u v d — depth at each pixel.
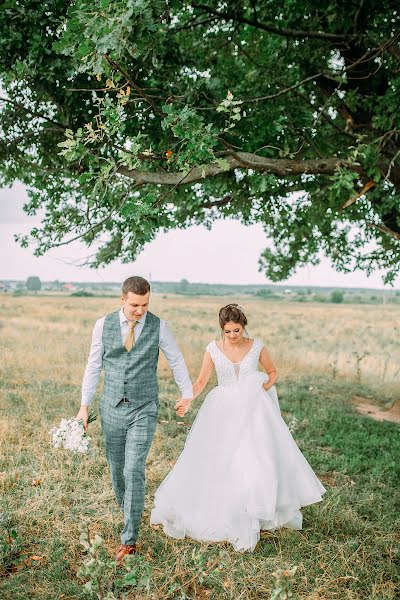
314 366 13.27
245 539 3.69
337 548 3.76
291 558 3.65
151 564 3.54
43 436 6.11
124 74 4.36
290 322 41.44
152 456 5.69
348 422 7.67
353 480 5.29
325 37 6.68
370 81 7.27
